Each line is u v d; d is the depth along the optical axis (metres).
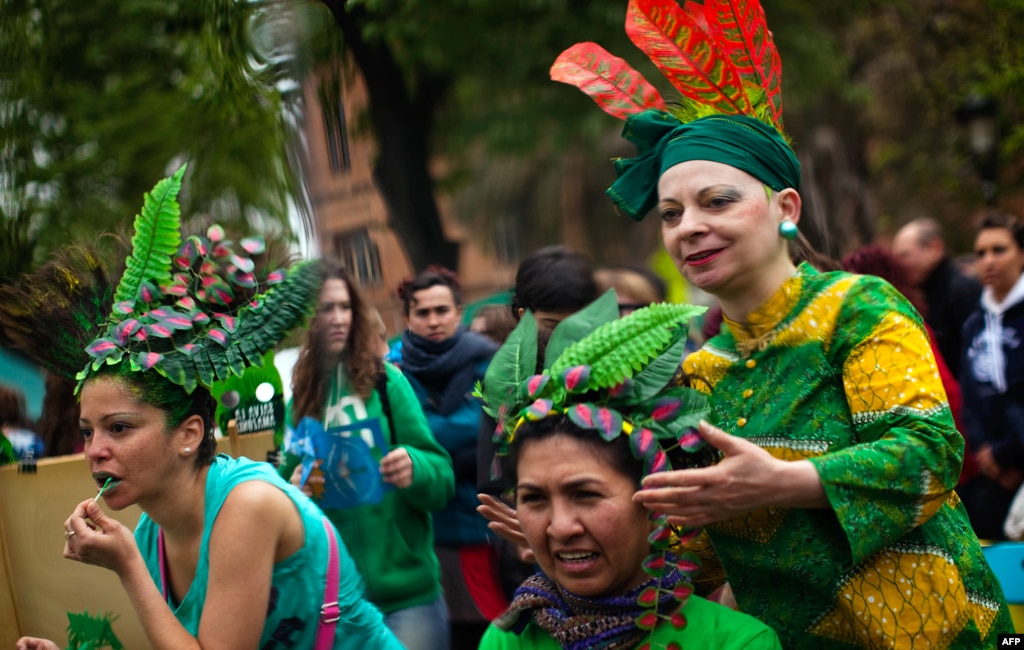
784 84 12.16
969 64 11.26
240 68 4.70
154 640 2.09
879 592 2.05
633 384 1.96
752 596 2.22
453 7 9.79
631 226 18.58
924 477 1.94
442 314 3.76
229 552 2.17
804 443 2.08
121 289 2.27
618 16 10.55
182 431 2.21
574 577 1.94
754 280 2.13
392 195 9.29
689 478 1.83
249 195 7.27
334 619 2.32
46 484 2.96
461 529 3.64
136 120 8.12
